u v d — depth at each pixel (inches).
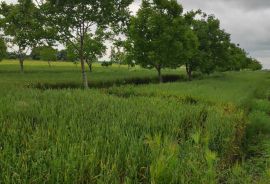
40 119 259.4
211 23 1450.5
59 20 845.8
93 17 852.0
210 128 272.8
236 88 804.0
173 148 169.0
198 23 1446.9
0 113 269.9
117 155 162.1
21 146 180.1
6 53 1875.0
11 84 706.2
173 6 1091.3
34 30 858.1
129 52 1131.3
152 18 1055.6
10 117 260.1
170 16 1103.0
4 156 156.6
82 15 852.0
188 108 362.3
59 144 169.0
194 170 151.6
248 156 304.2
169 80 1593.3
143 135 213.9
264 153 293.4
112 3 861.8
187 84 863.1
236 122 329.1
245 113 430.6
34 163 144.9
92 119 264.1
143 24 1082.7
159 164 139.1
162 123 257.3
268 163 250.7
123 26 925.8
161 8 1097.4
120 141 188.1
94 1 835.4
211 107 404.8
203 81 1087.6
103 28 925.8
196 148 189.2
